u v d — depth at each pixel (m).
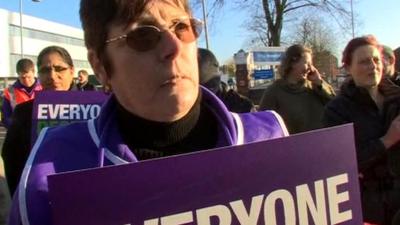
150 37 1.10
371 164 2.87
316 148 1.17
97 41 1.17
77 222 0.95
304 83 4.36
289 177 1.13
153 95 1.12
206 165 1.06
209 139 1.25
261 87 17.08
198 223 1.04
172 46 1.10
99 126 1.19
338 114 3.07
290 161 1.14
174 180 1.03
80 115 3.21
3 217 2.16
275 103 4.39
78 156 1.15
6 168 3.10
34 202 1.06
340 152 1.20
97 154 1.16
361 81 3.03
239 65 15.38
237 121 1.30
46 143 1.17
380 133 2.96
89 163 1.14
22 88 6.33
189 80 1.14
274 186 1.12
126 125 1.20
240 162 1.09
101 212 0.97
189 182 1.04
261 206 1.10
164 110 1.13
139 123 1.18
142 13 1.11
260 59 18.41
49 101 3.21
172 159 1.03
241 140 1.26
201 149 1.23
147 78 1.11
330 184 1.18
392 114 2.98
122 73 1.14
